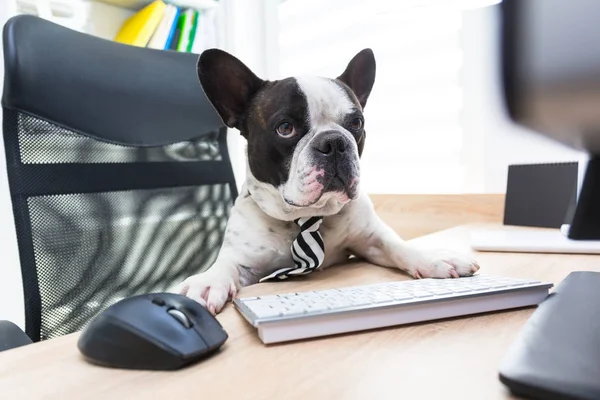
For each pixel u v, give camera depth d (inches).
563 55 19.2
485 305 19.6
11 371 15.3
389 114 61.2
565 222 44.4
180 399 12.6
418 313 18.5
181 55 47.0
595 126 20.2
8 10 59.6
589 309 15.7
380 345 16.2
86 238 35.9
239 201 38.1
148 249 39.9
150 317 15.5
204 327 16.3
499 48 20.8
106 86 39.3
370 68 41.5
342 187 32.1
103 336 15.3
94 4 71.6
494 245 34.8
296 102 33.4
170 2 73.7
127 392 13.3
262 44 84.9
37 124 34.6
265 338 16.7
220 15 80.9
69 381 14.3
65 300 33.8
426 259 29.1
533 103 20.4
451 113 51.2
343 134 32.7
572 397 10.6
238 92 37.6
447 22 40.8
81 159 37.0
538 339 13.4
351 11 67.9
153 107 42.5
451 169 55.6
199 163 45.9
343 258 38.2
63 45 37.1
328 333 17.4
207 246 44.4
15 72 33.4
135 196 39.9
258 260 33.8
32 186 33.6
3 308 64.4
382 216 61.7
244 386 13.3
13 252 64.6
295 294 20.7
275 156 33.8
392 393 12.4
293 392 12.7
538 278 26.0
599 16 18.3
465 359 14.7
